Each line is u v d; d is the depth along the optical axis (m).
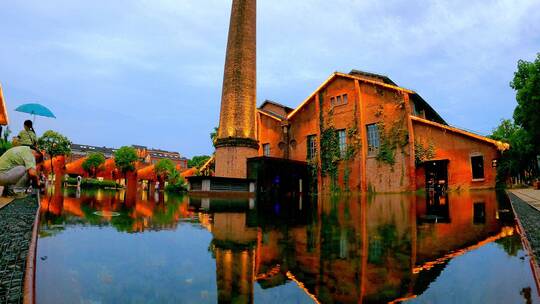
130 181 50.75
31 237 3.87
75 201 10.64
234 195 19.70
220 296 2.14
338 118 24.94
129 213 7.38
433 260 3.12
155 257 3.23
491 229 5.02
